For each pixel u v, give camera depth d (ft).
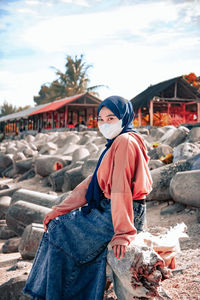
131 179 7.59
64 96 196.24
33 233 14.60
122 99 8.00
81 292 7.98
